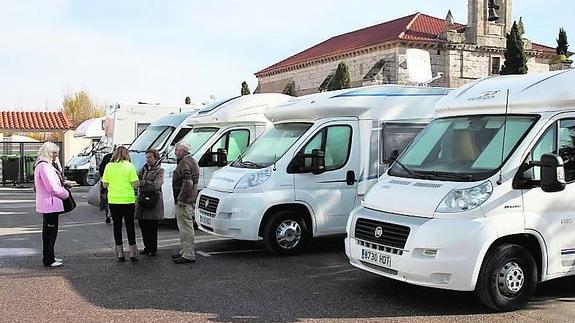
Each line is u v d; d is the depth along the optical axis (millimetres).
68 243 10781
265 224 9367
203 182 12234
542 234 6469
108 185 9086
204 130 13312
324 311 6484
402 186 6941
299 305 6711
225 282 7789
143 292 7301
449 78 38438
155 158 9516
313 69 46281
